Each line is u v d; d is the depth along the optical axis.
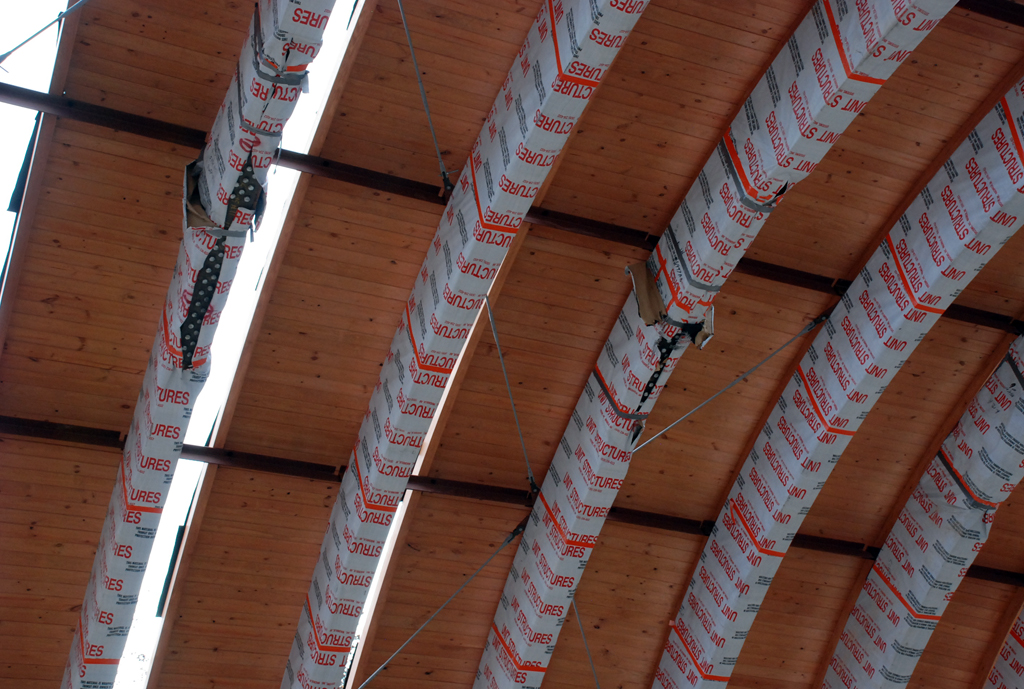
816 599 18.16
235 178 11.30
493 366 15.11
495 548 16.66
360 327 14.47
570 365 15.37
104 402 14.24
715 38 12.50
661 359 13.74
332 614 14.68
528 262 14.26
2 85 11.51
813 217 14.57
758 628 18.36
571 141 13.35
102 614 13.93
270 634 16.34
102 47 11.89
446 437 15.66
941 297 13.71
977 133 13.34
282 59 10.32
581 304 14.77
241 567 15.68
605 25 10.35
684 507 17.16
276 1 10.15
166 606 15.71
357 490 14.50
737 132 12.66
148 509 13.51
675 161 13.70
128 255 13.27
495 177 11.96
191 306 12.28
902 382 16.28
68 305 13.43
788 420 15.67
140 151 12.54
